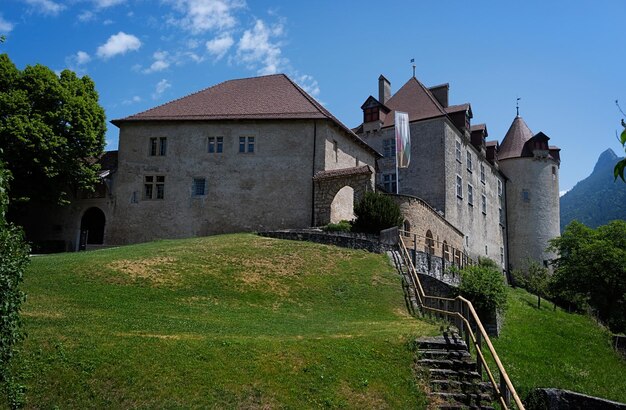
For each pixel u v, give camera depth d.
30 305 16.27
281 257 24.08
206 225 34.56
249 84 40.06
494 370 17.02
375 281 21.86
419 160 42.94
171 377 11.70
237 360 12.45
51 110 33.34
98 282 19.67
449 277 27.12
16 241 9.57
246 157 35.06
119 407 10.85
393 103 47.22
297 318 17.67
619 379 19.97
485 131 52.66
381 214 27.50
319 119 34.69
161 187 35.50
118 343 12.73
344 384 12.12
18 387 10.03
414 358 13.32
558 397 15.36
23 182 33.00
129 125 36.41
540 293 38.38
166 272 21.33
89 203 36.03
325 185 32.84
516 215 57.91
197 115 36.16
